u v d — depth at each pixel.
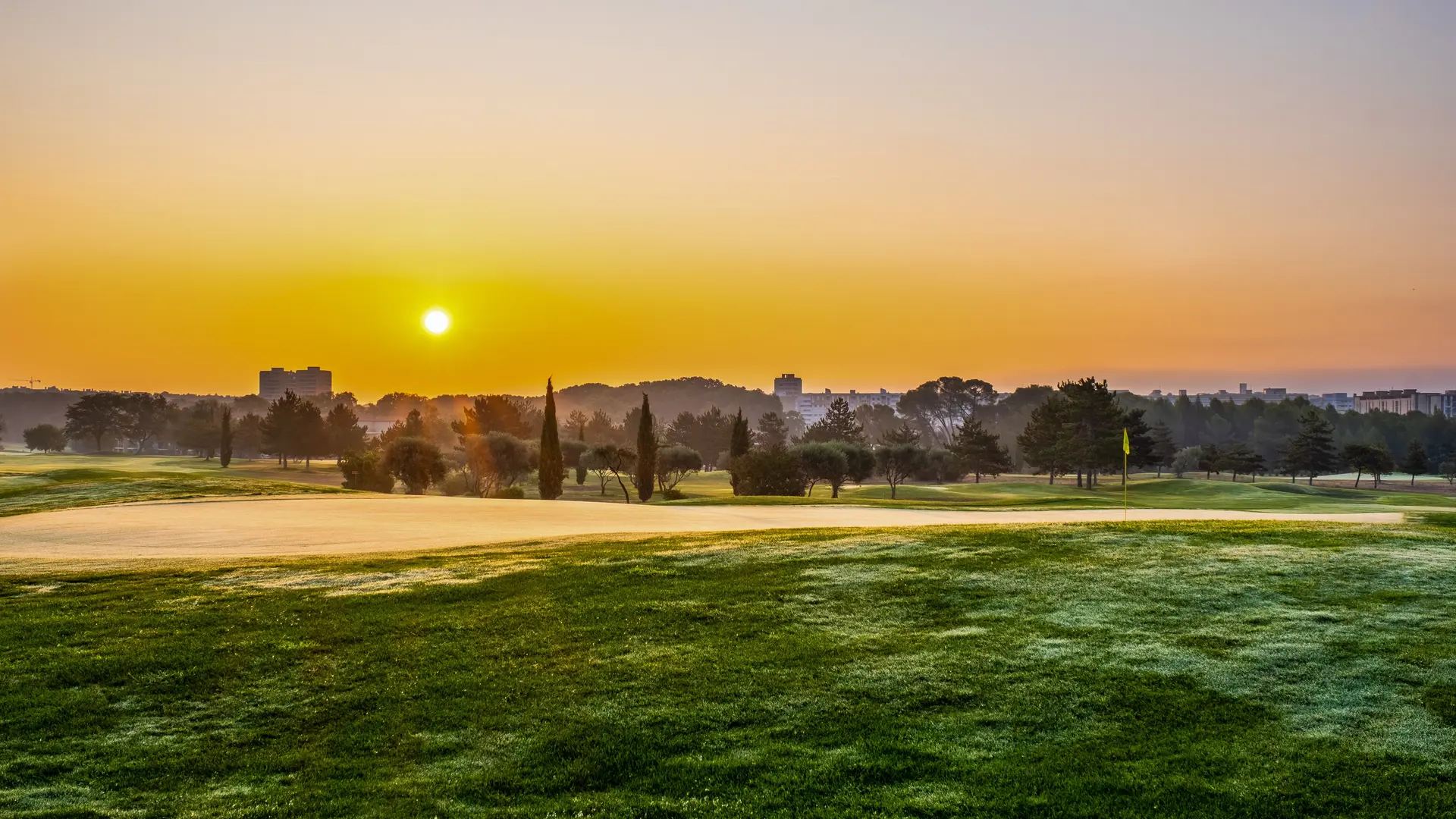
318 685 13.60
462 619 16.38
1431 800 9.38
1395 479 144.88
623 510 41.50
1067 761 10.50
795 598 16.94
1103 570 17.83
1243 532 21.45
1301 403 185.25
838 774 10.41
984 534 22.20
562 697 12.80
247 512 37.66
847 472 93.81
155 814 10.02
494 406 152.75
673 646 14.60
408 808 10.07
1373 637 13.49
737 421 100.19
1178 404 198.50
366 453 103.44
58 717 12.57
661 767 10.76
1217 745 10.67
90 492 44.69
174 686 13.64
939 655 13.64
